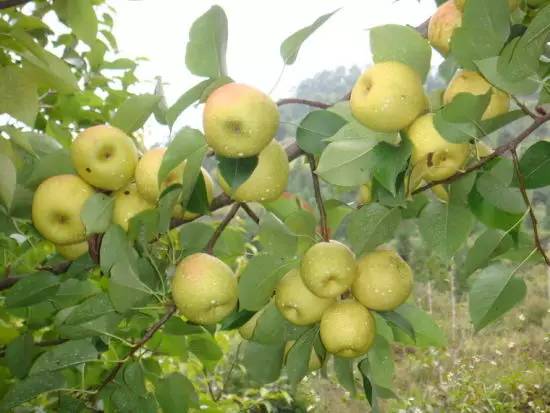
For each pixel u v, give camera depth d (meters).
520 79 0.59
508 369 3.24
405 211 0.77
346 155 0.65
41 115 1.11
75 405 0.77
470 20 0.60
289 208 0.77
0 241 0.91
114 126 0.77
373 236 0.72
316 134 0.68
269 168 0.70
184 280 0.72
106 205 0.75
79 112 1.15
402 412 2.71
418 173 0.66
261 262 0.71
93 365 0.88
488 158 0.63
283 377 2.77
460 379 3.07
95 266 0.81
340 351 0.73
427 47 0.66
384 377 0.80
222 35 0.64
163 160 0.66
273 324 0.77
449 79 0.73
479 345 3.53
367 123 0.66
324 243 0.72
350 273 0.71
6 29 0.72
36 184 0.78
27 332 0.83
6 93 0.75
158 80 0.79
